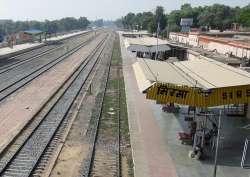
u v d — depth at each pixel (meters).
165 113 25.59
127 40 54.94
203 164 16.94
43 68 47.16
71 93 32.59
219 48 41.44
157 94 16.12
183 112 25.88
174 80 17.33
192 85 16.28
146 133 21.08
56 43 95.38
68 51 73.12
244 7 98.81
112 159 17.56
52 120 23.69
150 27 101.31
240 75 18.97
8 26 144.50
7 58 56.38
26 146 18.78
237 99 16.00
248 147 19.12
